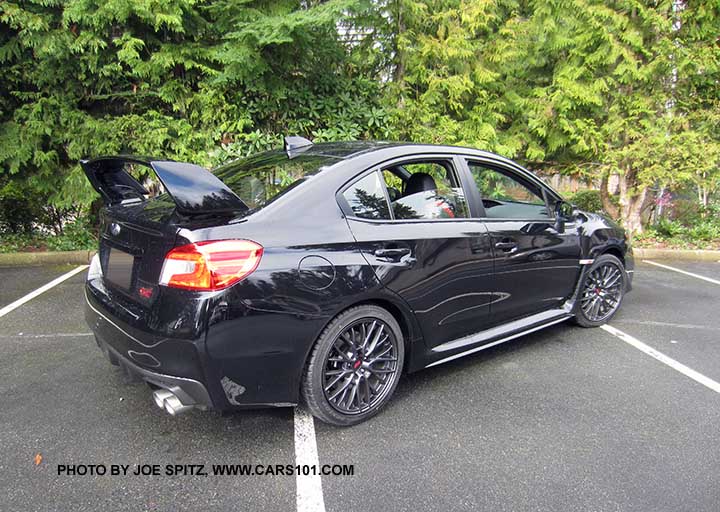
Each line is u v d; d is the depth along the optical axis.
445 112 8.07
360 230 2.56
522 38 8.30
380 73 8.06
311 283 2.32
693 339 4.00
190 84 6.92
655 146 7.55
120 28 6.46
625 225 8.23
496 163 3.41
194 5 6.49
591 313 4.15
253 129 6.95
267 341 2.24
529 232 3.42
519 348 3.76
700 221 8.46
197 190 2.19
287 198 2.41
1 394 2.87
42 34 5.98
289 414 2.73
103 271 2.66
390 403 2.88
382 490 2.16
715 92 7.97
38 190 6.71
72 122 6.43
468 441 2.53
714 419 2.79
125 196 3.02
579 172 8.66
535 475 2.28
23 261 6.01
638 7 7.54
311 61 6.93
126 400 2.83
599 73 8.34
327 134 6.75
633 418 2.78
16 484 2.12
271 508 2.04
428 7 7.83
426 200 2.95
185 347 2.09
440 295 2.89
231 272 2.12
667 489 2.20
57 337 3.73
